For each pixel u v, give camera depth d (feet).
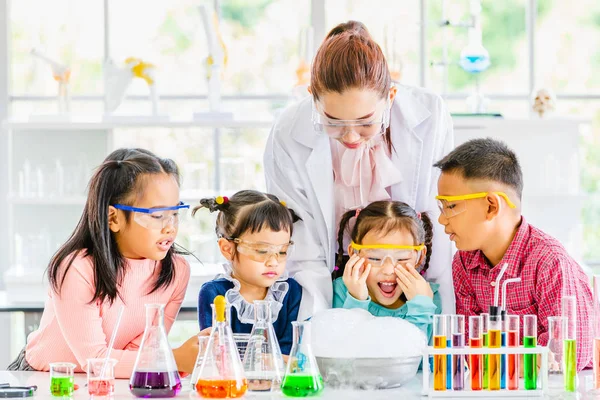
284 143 10.30
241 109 19.47
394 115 10.09
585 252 19.61
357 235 9.88
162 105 19.39
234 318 9.90
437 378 8.04
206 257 17.90
